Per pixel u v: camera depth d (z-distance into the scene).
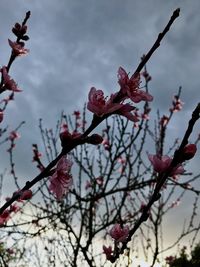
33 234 5.08
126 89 1.73
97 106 1.65
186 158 1.82
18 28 3.39
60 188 1.90
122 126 5.86
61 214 5.52
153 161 1.93
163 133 6.36
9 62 3.23
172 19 1.80
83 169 6.07
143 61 1.82
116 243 2.34
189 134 1.81
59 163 1.80
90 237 5.32
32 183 1.76
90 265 5.09
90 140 1.62
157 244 5.34
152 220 5.61
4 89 3.07
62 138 1.63
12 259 6.27
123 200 5.52
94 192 5.78
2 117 2.64
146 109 6.89
